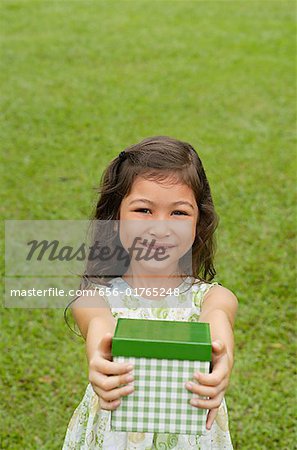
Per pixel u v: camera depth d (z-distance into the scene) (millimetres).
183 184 3279
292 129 12453
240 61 16125
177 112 13148
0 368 6219
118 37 17781
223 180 10180
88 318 3482
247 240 8539
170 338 2768
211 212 3607
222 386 2758
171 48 16984
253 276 7762
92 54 16469
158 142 3438
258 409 5680
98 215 3594
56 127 12297
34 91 14008
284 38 17734
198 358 2730
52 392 5949
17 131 12070
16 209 9266
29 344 6570
